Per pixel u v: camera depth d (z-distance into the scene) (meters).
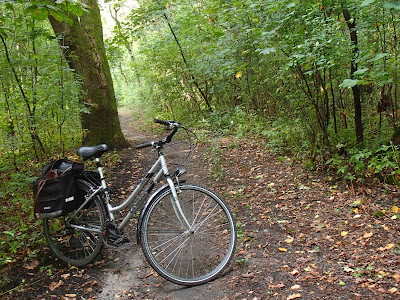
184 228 3.19
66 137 7.21
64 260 3.47
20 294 2.99
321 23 4.34
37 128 6.25
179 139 8.84
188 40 10.41
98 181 3.48
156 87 13.06
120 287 3.04
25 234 3.77
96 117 7.85
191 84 11.29
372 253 3.02
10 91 5.90
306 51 4.32
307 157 5.45
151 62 11.95
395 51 4.12
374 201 3.93
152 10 10.09
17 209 4.67
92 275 3.25
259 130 7.63
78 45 7.53
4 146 5.25
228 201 4.67
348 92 5.54
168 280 2.98
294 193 4.57
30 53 6.01
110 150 7.93
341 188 4.41
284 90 5.80
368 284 2.63
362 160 4.55
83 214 3.49
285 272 2.96
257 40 5.84
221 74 9.20
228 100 10.52
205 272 3.14
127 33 10.75
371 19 4.33
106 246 3.30
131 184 5.74
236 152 6.76
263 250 3.37
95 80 7.77
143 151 7.80
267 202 4.46
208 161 6.45
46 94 5.96
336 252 3.14
